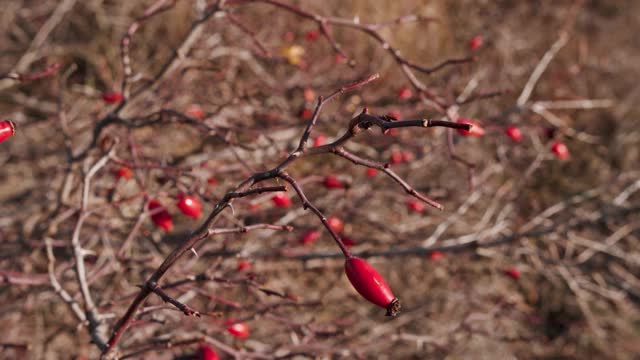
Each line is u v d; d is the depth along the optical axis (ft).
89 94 12.19
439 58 16.65
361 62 15.70
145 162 10.38
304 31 15.64
